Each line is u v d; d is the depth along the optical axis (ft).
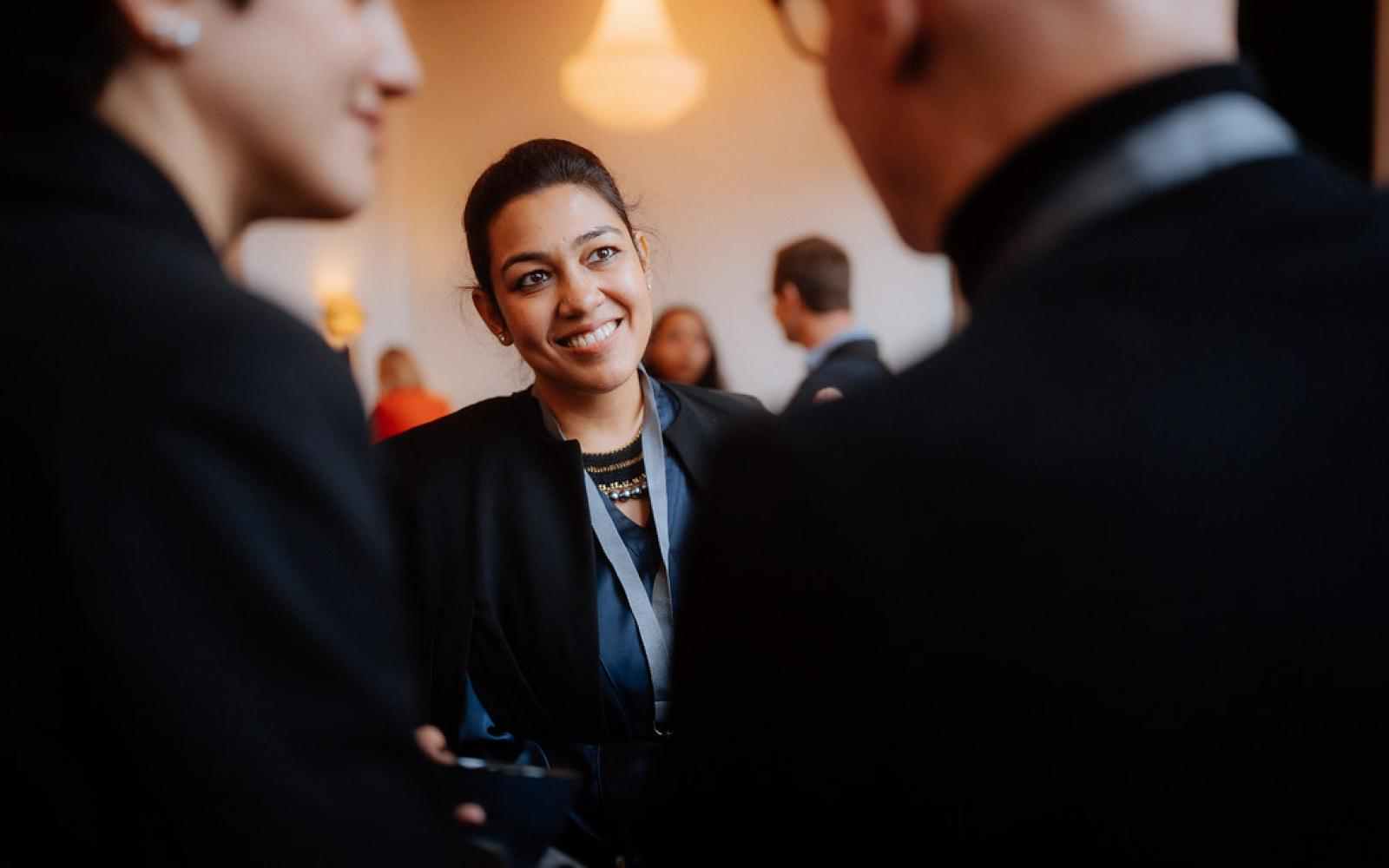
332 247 21.84
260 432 1.89
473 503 4.87
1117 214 1.80
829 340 12.44
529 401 5.08
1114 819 1.65
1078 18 1.81
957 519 1.68
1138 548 1.64
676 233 24.54
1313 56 8.53
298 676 1.90
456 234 25.02
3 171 2.05
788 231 24.22
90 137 2.06
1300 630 1.63
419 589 4.81
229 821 1.86
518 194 4.82
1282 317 1.72
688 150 24.43
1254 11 8.60
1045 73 1.82
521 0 24.59
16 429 1.87
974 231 1.92
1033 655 1.65
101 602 1.82
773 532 1.76
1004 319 1.80
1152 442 1.67
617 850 4.45
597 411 4.99
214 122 2.16
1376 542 1.65
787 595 1.74
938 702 1.68
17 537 1.87
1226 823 1.64
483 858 2.27
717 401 5.29
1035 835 1.67
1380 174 8.29
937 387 1.77
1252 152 1.83
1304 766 1.63
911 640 1.68
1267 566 1.64
